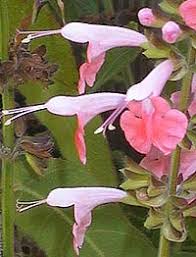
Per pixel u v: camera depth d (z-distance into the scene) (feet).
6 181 0.56
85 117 0.49
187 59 0.46
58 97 0.50
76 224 0.51
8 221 0.57
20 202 0.59
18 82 0.53
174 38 0.44
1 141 0.57
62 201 0.51
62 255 0.64
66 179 0.64
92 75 0.49
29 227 0.63
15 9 0.60
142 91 0.44
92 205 0.51
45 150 0.55
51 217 0.63
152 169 0.50
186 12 0.41
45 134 0.60
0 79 0.53
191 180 0.49
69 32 0.49
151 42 0.46
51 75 0.54
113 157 0.72
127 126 0.43
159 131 0.42
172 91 0.63
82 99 0.49
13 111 0.51
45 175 0.64
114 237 0.63
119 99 0.49
